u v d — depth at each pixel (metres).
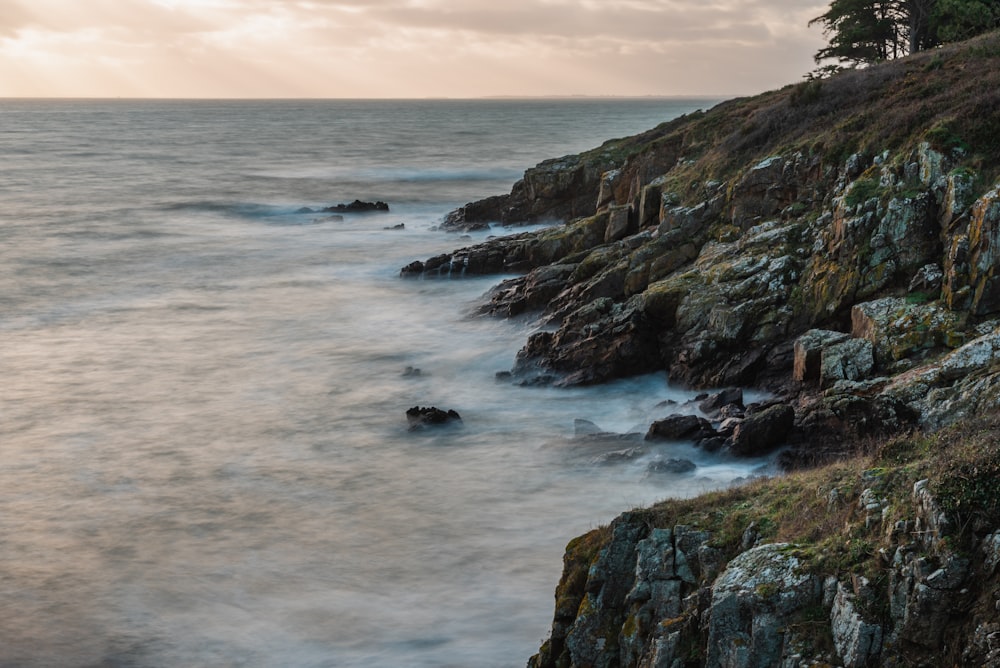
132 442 30.05
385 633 19.17
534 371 35.25
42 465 28.23
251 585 21.14
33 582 21.45
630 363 33.66
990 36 45.47
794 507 15.13
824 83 45.41
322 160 144.00
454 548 22.47
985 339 25.20
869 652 11.95
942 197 30.91
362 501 25.25
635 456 26.58
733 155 44.56
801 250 34.47
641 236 43.12
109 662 18.56
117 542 23.30
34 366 38.47
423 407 31.50
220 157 151.25
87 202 91.62
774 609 12.88
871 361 27.95
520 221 71.06
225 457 28.64
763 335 32.09
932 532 12.30
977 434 15.34
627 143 70.38
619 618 14.88
